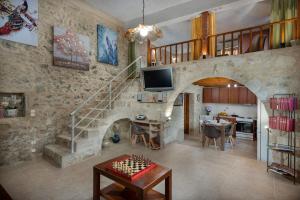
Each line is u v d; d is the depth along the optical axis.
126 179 2.13
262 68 3.87
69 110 4.89
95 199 2.45
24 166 3.71
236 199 2.56
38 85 4.21
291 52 3.52
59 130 4.64
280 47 3.91
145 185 1.99
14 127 3.82
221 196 2.63
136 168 2.34
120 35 6.58
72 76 4.96
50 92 4.45
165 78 5.29
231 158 4.33
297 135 3.43
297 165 3.41
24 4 3.93
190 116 7.60
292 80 3.51
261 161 4.12
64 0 4.75
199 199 2.55
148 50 6.18
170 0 5.07
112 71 6.24
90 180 3.12
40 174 3.34
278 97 3.65
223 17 5.95
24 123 3.97
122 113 5.33
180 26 6.77
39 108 4.23
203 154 4.62
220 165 3.86
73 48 4.93
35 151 4.16
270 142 3.80
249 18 6.02
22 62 3.93
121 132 6.28
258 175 3.35
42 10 4.28
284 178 3.23
